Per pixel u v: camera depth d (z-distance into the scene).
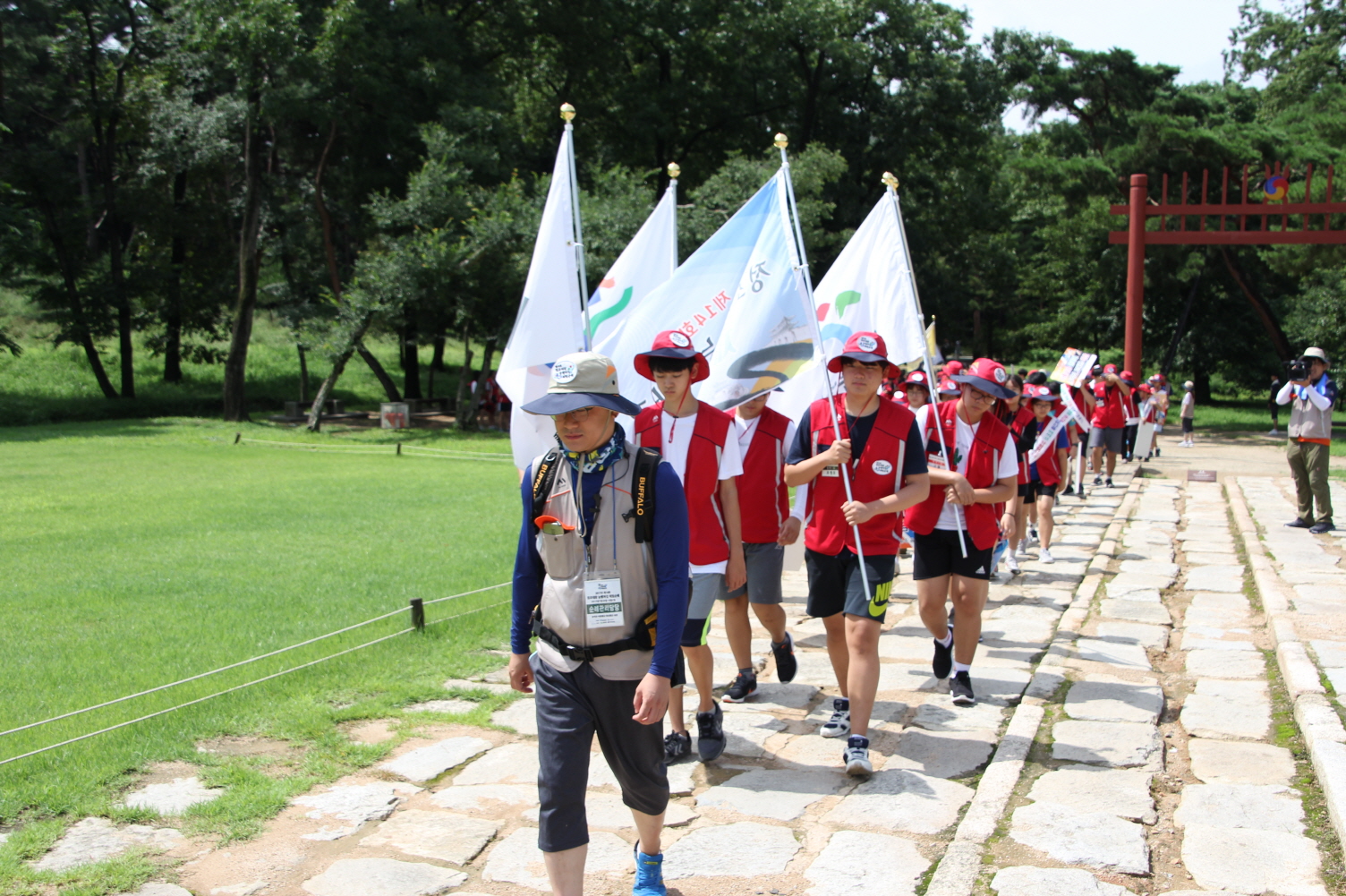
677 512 3.19
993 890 3.46
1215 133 28.28
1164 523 12.26
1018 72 38.97
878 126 36.06
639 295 6.49
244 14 26.70
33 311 42.12
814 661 6.57
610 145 35.41
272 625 7.02
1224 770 4.51
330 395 39.28
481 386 29.69
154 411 35.16
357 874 3.68
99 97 35.28
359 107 29.81
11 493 14.79
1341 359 34.62
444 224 27.89
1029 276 44.16
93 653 6.29
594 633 3.18
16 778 4.38
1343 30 36.28
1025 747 4.78
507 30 33.84
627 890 3.59
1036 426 9.48
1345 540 10.62
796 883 3.60
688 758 4.82
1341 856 3.66
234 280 37.28
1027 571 9.35
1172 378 42.47
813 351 5.34
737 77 35.09
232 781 4.43
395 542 10.58
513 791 4.43
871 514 4.58
